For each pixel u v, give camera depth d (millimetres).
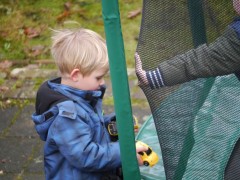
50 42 5527
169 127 2422
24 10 6148
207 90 2549
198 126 2559
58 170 2535
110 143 2541
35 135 4242
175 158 2479
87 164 2439
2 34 5738
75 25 5734
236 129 2570
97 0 6215
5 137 4234
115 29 2059
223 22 2420
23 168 3904
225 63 2248
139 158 2574
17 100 4691
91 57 2453
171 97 2398
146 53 2309
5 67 5168
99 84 2541
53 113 2439
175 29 2350
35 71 5070
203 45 2291
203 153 2584
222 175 2555
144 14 2275
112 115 2857
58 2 6262
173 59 2297
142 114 4406
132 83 4762
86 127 2453
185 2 2334
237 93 2561
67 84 2541
